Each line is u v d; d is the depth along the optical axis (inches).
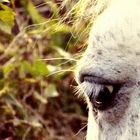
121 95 183.0
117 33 184.4
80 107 346.9
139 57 181.3
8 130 306.8
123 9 187.2
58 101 341.4
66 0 228.4
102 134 189.6
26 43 316.5
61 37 329.4
